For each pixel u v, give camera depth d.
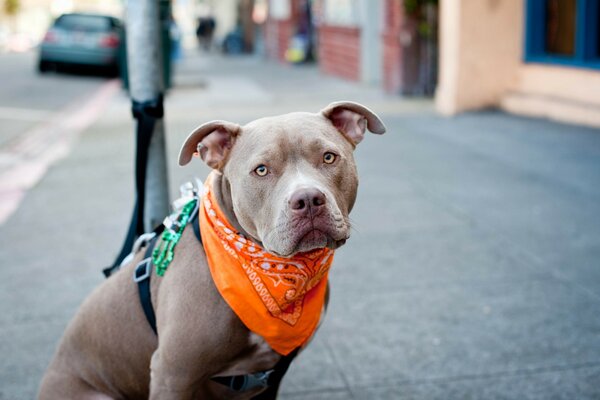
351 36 17.50
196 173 8.23
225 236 2.66
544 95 11.64
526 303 4.69
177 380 2.68
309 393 3.73
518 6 11.98
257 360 2.82
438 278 5.16
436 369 3.92
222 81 18.50
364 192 7.44
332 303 4.80
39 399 3.08
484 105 12.29
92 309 3.01
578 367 3.88
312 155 2.57
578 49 10.88
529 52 11.97
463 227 6.24
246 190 2.55
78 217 6.85
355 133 2.86
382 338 4.30
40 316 4.72
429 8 13.90
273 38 28.14
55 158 9.52
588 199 6.92
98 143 10.42
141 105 3.56
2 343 4.36
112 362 2.99
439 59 13.50
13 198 7.60
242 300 2.61
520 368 3.89
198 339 2.63
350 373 3.92
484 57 12.10
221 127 2.68
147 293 2.85
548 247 5.69
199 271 2.69
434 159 8.79
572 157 8.56
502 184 7.57
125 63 15.41
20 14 71.06
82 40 20.33
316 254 2.67
